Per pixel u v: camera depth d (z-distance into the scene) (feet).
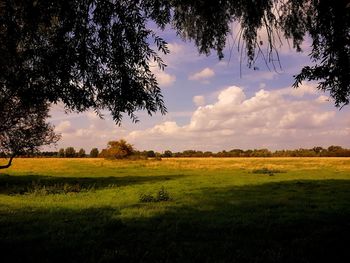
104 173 165.07
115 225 42.42
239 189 89.86
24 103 23.49
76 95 23.70
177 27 33.94
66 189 89.20
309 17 33.01
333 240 33.78
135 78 23.77
